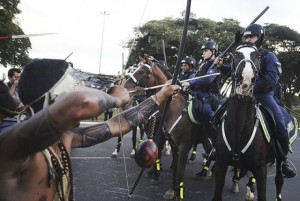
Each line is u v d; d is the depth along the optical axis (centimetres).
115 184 612
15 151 92
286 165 425
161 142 613
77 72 133
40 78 116
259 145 369
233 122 370
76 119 87
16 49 2220
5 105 171
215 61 465
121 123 169
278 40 3095
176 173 537
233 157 373
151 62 580
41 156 109
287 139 410
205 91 530
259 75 409
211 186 619
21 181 103
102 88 135
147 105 177
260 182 374
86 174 678
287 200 568
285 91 3244
